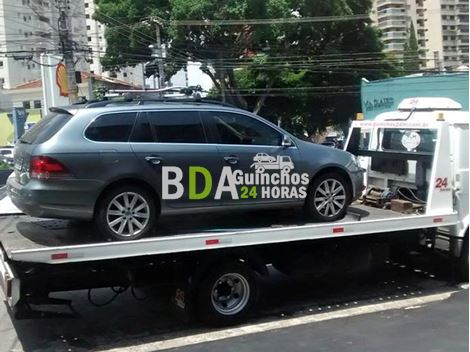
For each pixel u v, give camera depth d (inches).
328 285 332.8
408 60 1765.5
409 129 322.0
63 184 229.6
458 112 334.6
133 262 251.9
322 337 243.8
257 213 290.0
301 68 1459.2
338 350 226.4
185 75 1533.0
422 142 319.0
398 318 267.4
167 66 1379.2
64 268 239.6
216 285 261.6
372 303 295.6
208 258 258.7
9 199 286.0
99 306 287.6
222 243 252.8
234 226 272.1
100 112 241.8
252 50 1398.9
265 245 278.7
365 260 306.0
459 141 310.3
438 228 321.4
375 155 343.6
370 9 1537.9
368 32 1550.2
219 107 264.4
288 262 288.2
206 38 1339.8
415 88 1061.8
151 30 1374.3
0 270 242.1
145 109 249.8
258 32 1263.5
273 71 1432.1
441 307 282.7
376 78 1573.6
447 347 224.8
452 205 309.9
